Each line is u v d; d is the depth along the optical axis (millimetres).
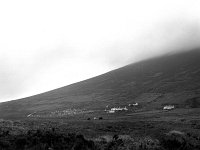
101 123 54094
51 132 25844
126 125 49938
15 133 27031
